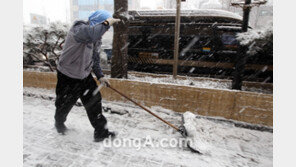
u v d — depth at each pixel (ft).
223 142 8.56
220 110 10.69
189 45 20.22
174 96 11.46
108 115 11.20
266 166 7.04
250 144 8.52
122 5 13.87
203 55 19.90
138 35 21.99
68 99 7.85
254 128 9.93
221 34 18.97
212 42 19.40
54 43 19.45
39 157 7.07
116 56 14.67
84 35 6.30
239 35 12.78
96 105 8.03
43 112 11.23
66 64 7.29
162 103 11.83
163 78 17.83
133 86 12.33
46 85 15.21
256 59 17.35
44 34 18.25
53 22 18.51
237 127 10.07
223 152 7.84
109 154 7.42
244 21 12.88
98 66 8.70
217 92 10.53
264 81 17.70
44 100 13.33
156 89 11.78
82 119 10.56
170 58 21.09
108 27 6.58
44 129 9.20
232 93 10.26
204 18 19.03
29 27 18.86
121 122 10.32
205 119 10.71
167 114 11.51
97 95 8.11
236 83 13.66
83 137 8.64
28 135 8.58
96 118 8.05
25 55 23.49
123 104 12.69
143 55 22.17
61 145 7.92
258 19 57.41
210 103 10.80
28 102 12.88
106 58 24.09
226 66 19.25
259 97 9.79
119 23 14.07
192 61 20.36
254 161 7.33
